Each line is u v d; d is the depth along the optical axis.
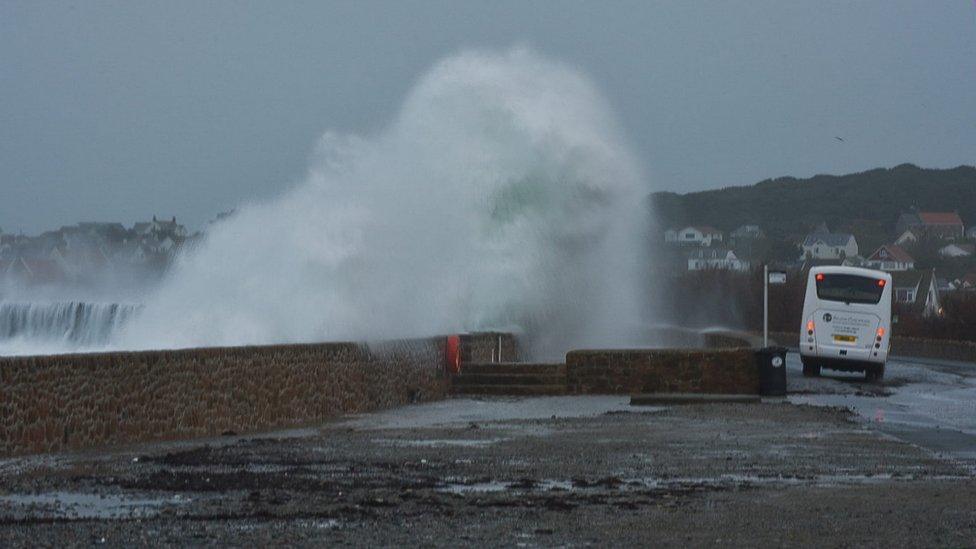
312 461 28.20
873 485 24.70
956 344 104.56
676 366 52.88
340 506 21.44
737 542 18.34
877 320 67.25
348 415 42.34
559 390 53.19
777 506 21.78
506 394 53.38
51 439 28.83
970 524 19.97
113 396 30.94
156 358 32.53
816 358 68.06
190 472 25.89
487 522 19.92
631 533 19.03
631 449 31.14
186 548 17.41
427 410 44.81
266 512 20.67
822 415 41.97
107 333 73.44
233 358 35.84
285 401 38.47
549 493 23.33
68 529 18.81
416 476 25.66
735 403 47.47
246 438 33.66
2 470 25.67
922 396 54.34
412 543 18.03
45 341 76.25
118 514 20.38
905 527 19.67
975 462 28.89
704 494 23.31
